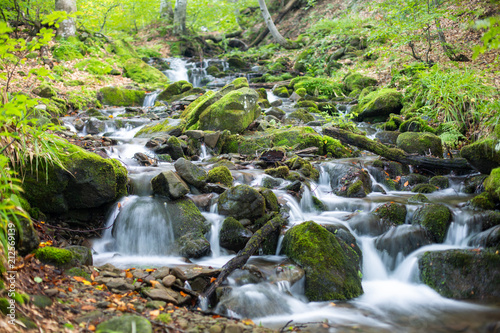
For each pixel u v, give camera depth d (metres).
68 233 4.56
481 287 3.89
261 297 3.63
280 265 4.16
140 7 23.64
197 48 22.34
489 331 3.32
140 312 3.10
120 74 15.05
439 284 4.06
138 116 10.16
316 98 12.98
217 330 3.02
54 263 3.47
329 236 4.33
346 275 4.10
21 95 3.13
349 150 8.16
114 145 7.30
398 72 12.43
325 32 19.30
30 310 2.64
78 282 3.38
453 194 6.07
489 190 5.19
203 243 4.62
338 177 6.60
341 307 3.78
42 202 4.45
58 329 2.59
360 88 13.43
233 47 23.95
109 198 4.86
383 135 8.69
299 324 3.39
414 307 3.79
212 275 3.88
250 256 4.42
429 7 11.05
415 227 4.76
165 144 7.34
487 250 4.14
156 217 4.77
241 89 9.12
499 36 2.38
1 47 2.87
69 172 4.42
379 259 4.62
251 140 8.09
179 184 5.12
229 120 8.37
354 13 18.86
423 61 12.04
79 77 13.25
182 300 3.46
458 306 3.77
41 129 3.89
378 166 6.95
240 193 5.01
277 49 21.17
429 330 3.35
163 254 4.61
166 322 3.01
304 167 6.67
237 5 25.80
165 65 18.64
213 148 7.85
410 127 8.73
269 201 5.16
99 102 11.75
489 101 7.65
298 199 5.68
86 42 15.76
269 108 11.30
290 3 24.38
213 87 15.89
